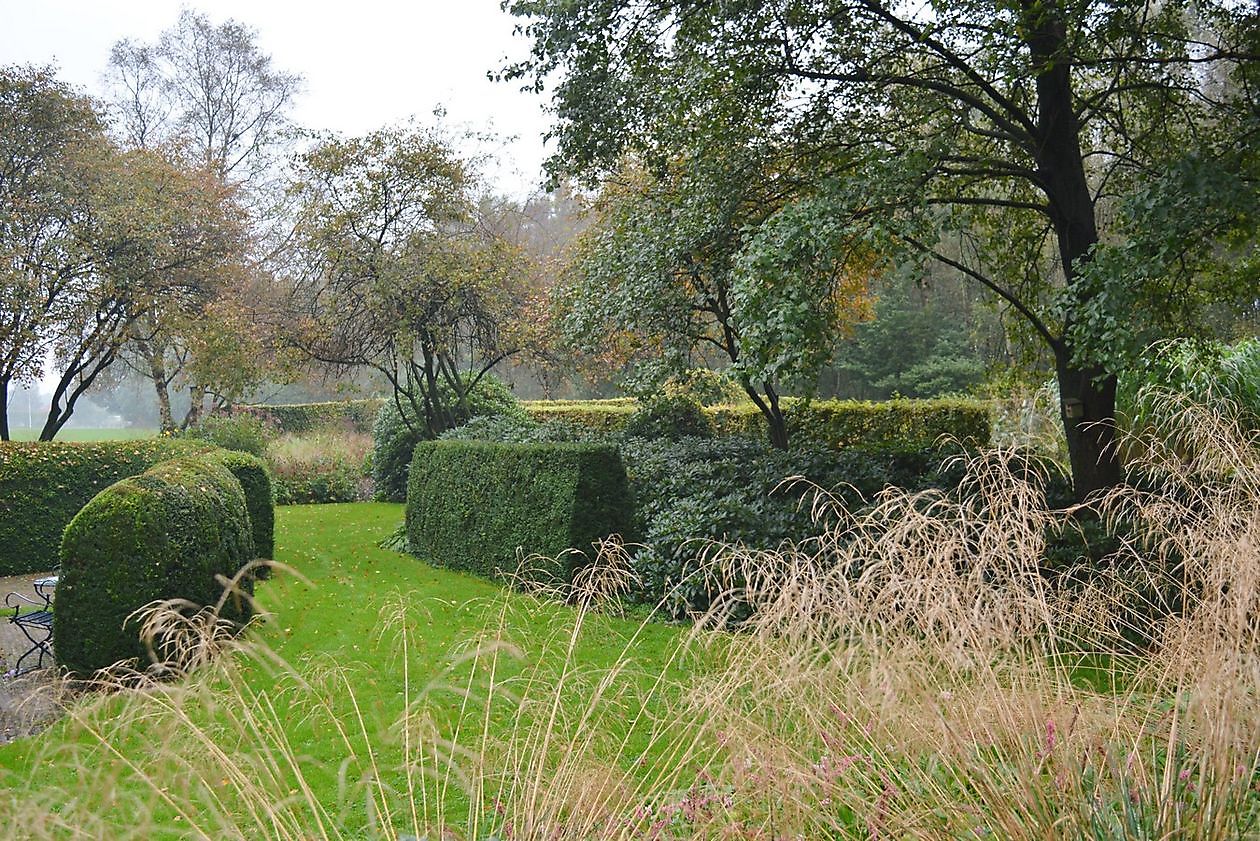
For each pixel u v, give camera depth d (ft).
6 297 41.52
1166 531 11.78
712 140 22.62
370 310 40.55
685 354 29.07
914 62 23.38
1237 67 20.92
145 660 16.98
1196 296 23.59
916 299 79.05
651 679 12.65
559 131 23.84
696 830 7.70
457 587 25.08
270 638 18.97
